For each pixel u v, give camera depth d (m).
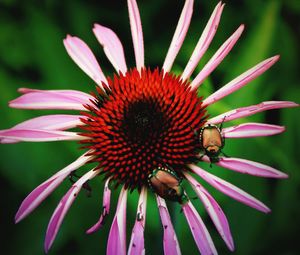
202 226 0.18
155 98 0.20
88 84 0.26
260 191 0.22
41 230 0.24
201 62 0.24
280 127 0.18
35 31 0.27
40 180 0.24
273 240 0.22
